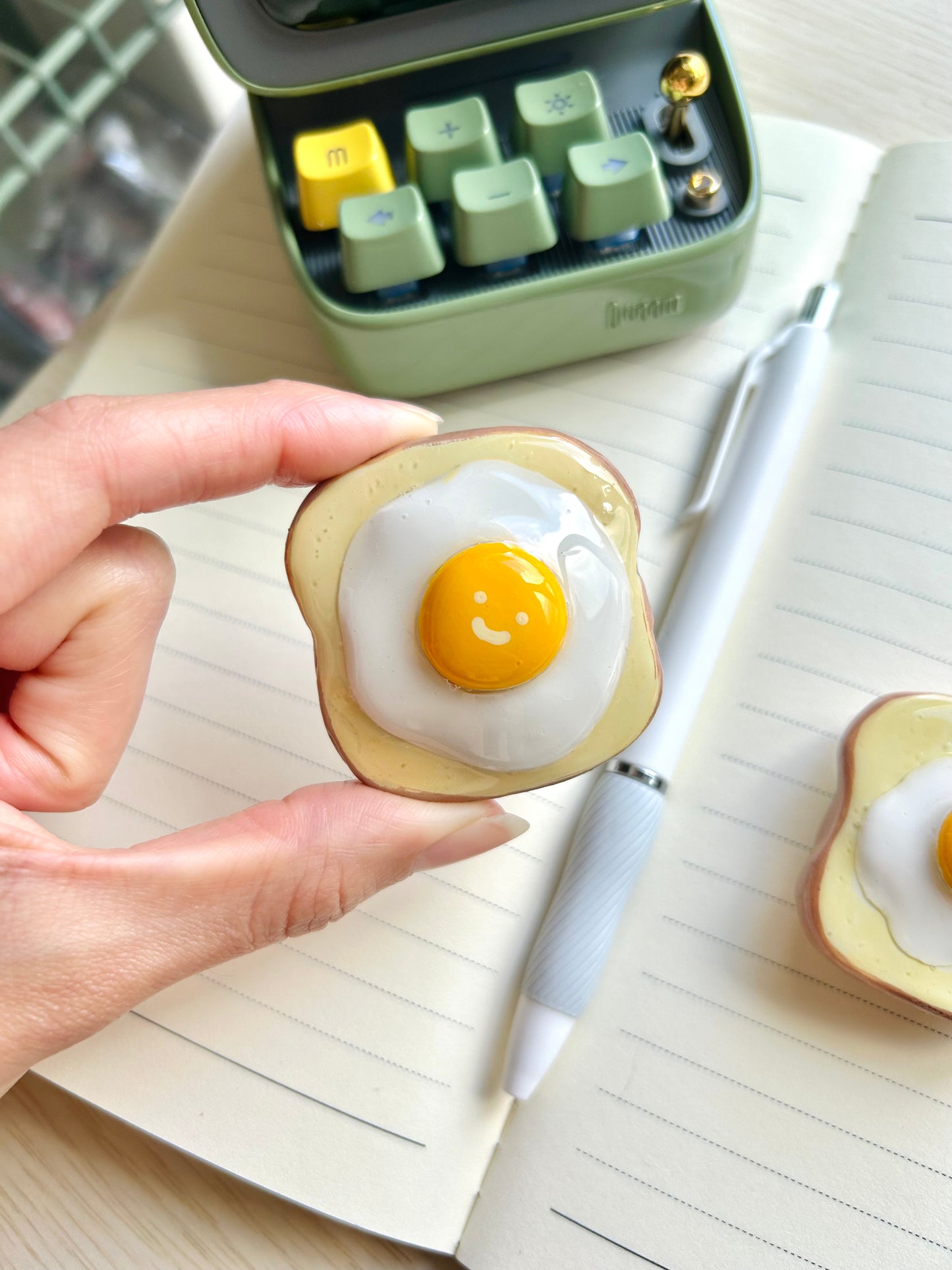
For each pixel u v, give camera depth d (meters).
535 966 0.14
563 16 0.15
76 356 0.19
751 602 0.16
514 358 0.17
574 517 0.12
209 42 0.15
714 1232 0.13
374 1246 0.14
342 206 0.15
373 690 0.12
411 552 0.12
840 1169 0.14
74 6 0.18
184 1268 0.14
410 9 0.15
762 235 0.18
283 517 0.17
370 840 0.13
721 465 0.17
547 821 0.15
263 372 0.18
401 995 0.15
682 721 0.15
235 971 0.15
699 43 0.16
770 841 0.15
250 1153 0.14
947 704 0.14
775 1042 0.14
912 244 0.17
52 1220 0.15
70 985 0.12
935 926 0.14
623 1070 0.14
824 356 0.17
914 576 0.16
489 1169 0.14
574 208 0.15
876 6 0.19
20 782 0.14
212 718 0.16
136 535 0.14
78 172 0.20
